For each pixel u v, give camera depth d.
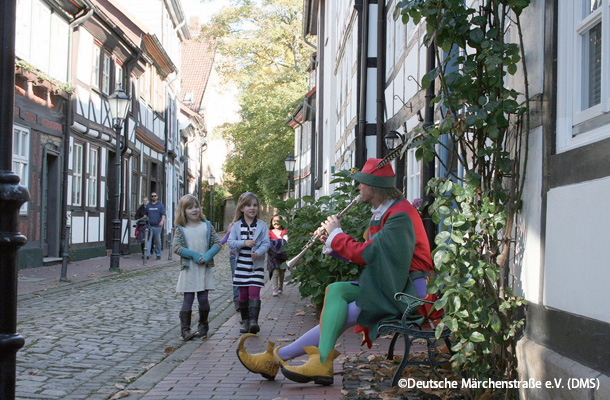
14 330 2.82
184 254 6.77
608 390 2.86
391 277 4.11
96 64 19.12
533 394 3.71
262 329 7.35
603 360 3.01
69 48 16.55
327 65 25.81
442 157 7.86
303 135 39.41
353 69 16.53
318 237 4.59
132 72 23.38
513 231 4.32
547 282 3.68
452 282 3.76
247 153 43.69
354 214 7.62
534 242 3.92
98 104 19.30
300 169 38.72
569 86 3.60
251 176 50.75
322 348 4.53
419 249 4.23
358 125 14.43
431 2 4.22
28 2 13.91
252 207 7.16
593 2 3.41
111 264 14.84
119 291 11.05
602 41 3.26
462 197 4.07
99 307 8.98
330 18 24.02
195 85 49.22
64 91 15.95
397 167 11.55
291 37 36.50
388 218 4.23
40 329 7.01
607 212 3.00
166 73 29.70
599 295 3.05
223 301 10.34
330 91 23.72
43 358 5.62
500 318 4.02
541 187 3.85
